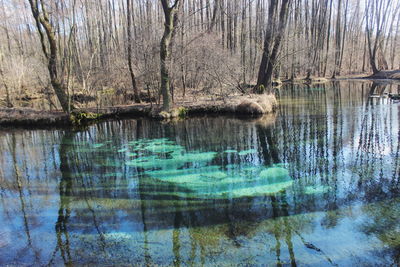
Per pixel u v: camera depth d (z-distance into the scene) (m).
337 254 4.05
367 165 7.17
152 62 14.61
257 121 13.05
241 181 6.83
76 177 7.53
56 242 4.61
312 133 10.36
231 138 10.59
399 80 26.48
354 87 23.52
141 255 4.21
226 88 17.02
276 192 6.15
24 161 8.97
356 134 9.73
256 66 25.53
